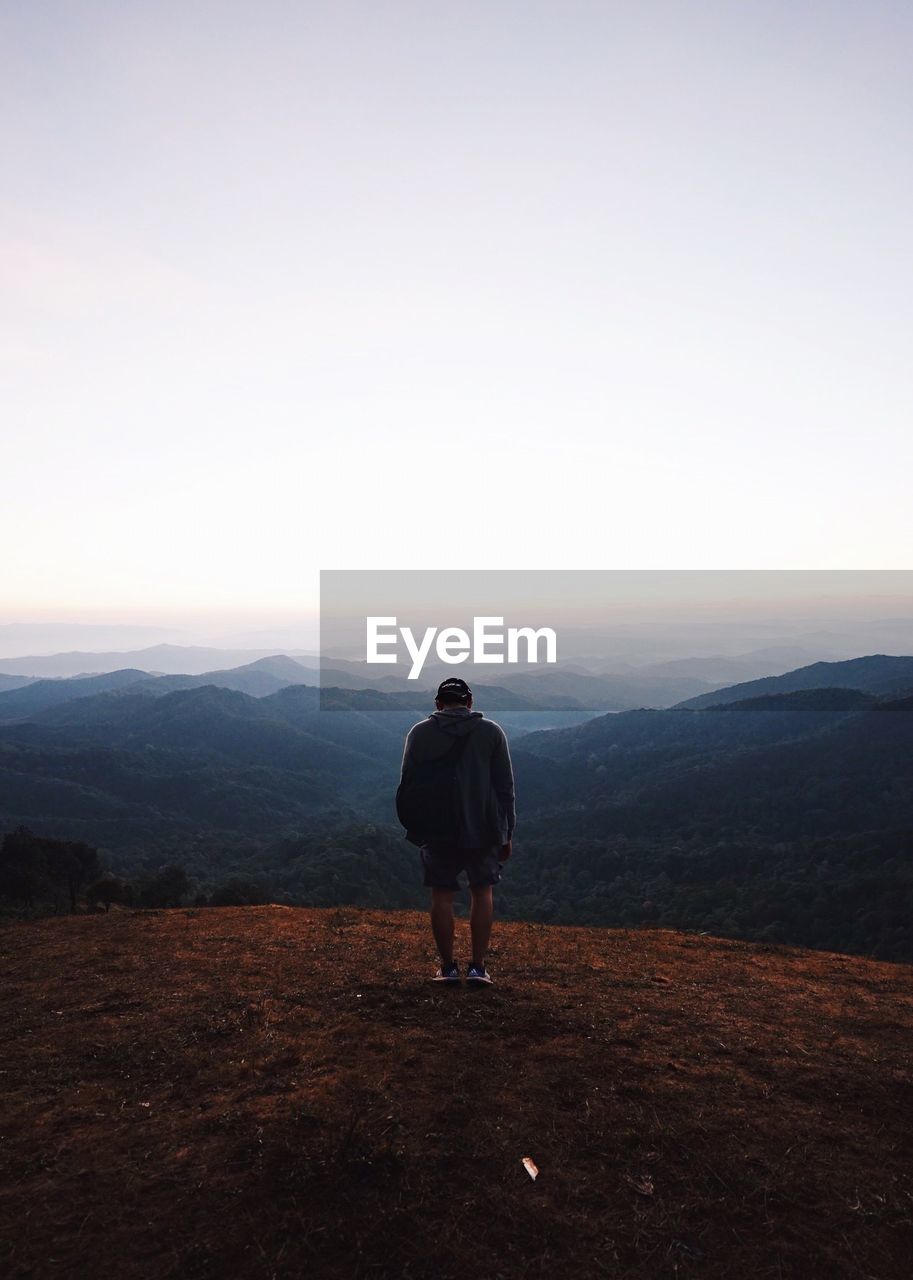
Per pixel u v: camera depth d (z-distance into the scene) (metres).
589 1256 2.07
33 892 33.72
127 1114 2.87
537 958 6.04
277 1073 3.25
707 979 5.53
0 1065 3.49
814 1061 3.60
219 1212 2.20
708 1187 2.41
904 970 6.44
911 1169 2.59
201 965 5.60
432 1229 2.14
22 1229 2.12
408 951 6.11
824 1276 2.03
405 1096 2.96
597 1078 3.21
